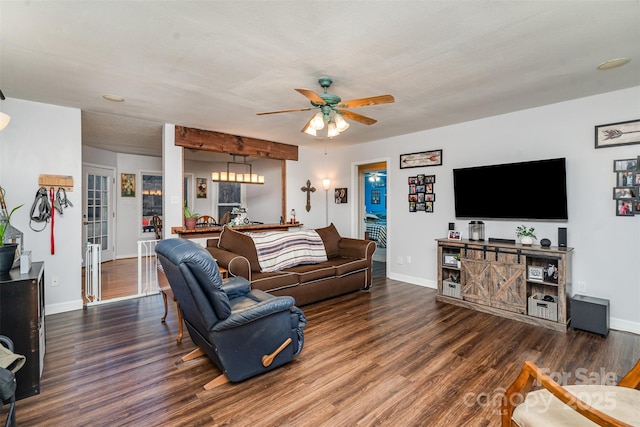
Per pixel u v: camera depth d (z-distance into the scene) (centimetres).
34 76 277
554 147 352
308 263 424
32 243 348
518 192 372
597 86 301
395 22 195
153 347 274
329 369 239
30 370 203
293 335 247
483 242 382
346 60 246
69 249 370
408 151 500
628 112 306
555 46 225
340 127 289
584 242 333
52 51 232
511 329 314
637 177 301
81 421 180
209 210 848
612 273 316
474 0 173
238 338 218
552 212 346
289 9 181
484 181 402
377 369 238
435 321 336
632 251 305
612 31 206
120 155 720
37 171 350
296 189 606
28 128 345
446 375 229
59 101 346
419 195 486
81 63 251
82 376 227
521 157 377
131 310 371
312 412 189
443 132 454
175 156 448
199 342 245
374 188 935
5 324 197
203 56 239
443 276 413
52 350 267
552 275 327
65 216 367
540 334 301
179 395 206
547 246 343
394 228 524
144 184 768
